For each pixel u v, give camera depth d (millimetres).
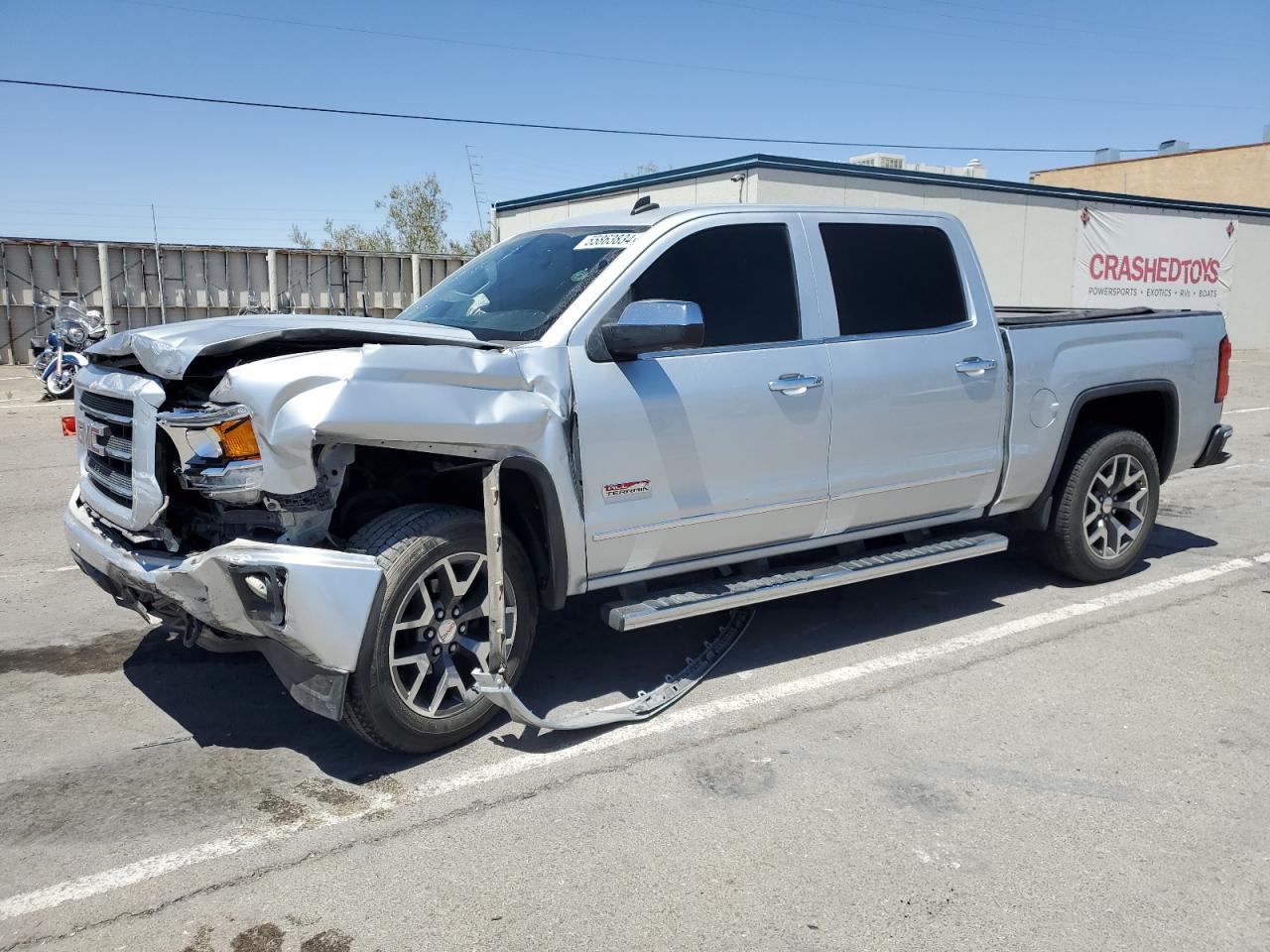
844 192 19359
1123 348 5723
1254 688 4465
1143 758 3816
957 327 5062
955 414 5008
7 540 7062
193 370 3676
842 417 4617
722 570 4656
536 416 3762
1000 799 3512
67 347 15164
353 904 2924
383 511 4062
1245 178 38656
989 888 3002
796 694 4402
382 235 45375
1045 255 23016
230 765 3787
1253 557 6574
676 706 4289
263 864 3131
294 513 3420
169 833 3307
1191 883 3027
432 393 3531
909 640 5059
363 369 3398
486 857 3166
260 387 3305
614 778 3660
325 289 21375
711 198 19031
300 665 3488
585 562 4035
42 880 3049
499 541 3703
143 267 19609
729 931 2803
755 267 4488
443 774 3701
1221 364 6246
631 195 20906
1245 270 27328
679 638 5090
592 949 2730
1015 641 5039
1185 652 4898
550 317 4086
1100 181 43469
